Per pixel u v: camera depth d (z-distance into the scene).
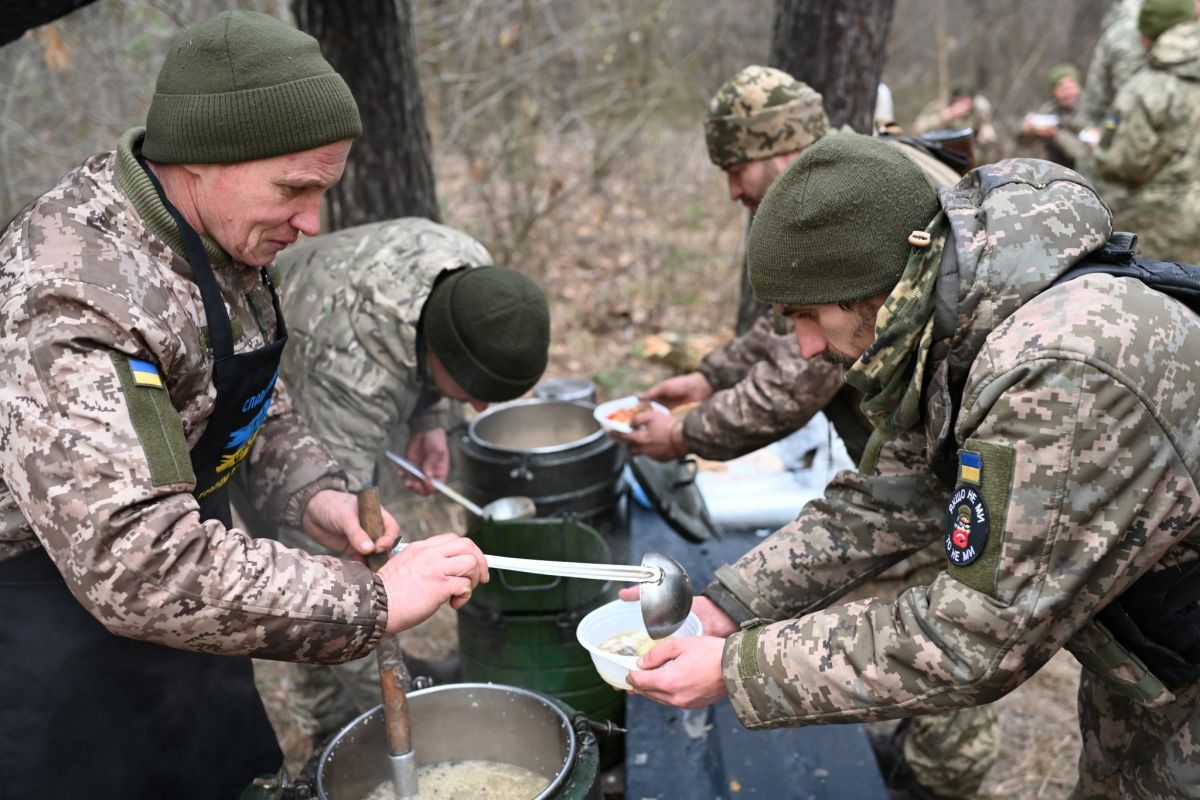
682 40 8.32
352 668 2.47
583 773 1.55
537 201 6.40
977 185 1.38
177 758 1.71
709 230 7.16
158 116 1.40
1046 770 2.80
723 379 2.78
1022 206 1.30
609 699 2.39
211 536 1.33
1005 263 1.27
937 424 1.37
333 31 3.38
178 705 1.70
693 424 2.53
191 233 1.45
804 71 3.52
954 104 7.57
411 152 3.59
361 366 2.24
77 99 5.37
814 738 2.28
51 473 1.25
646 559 1.63
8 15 2.07
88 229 1.39
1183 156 4.81
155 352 1.36
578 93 7.49
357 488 2.25
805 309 1.45
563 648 2.32
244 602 1.31
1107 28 5.77
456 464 3.38
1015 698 3.14
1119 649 1.39
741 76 2.44
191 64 1.38
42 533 1.27
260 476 1.90
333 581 1.38
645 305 6.09
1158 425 1.20
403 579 1.47
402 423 2.66
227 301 1.56
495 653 2.35
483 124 6.54
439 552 1.51
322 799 1.50
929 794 2.49
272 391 1.70
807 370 2.33
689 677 1.50
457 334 2.24
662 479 2.92
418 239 2.38
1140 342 1.20
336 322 2.25
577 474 2.70
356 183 3.55
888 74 10.95
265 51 1.37
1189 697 1.43
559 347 5.58
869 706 1.37
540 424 3.19
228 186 1.42
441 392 2.39
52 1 2.11
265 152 1.38
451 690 1.78
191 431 1.51
